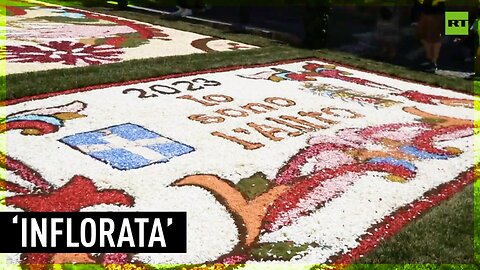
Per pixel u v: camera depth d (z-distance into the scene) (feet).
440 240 15.98
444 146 24.50
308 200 18.54
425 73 40.04
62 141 22.30
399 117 28.60
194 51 44.06
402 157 22.84
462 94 34.91
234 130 24.80
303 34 55.06
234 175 20.12
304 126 26.08
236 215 17.26
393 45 46.19
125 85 31.50
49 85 29.84
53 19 56.75
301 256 15.19
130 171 19.83
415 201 19.02
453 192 19.95
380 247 15.65
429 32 41.45
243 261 14.83
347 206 18.29
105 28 52.90
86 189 18.28
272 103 29.60
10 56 38.14
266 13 69.00
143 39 48.24
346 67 41.09
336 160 22.07
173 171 20.08
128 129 24.09
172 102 28.60
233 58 40.83
